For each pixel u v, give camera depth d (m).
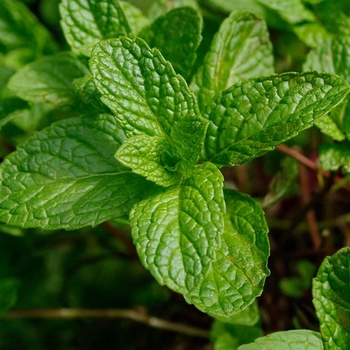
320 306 0.41
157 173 0.40
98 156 0.41
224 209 0.38
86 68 0.45
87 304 0.54
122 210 0.40
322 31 0.47
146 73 0.40
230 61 0.44
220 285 0.39
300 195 0.50
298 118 0.40
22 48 0.50
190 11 0.43
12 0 0.50
